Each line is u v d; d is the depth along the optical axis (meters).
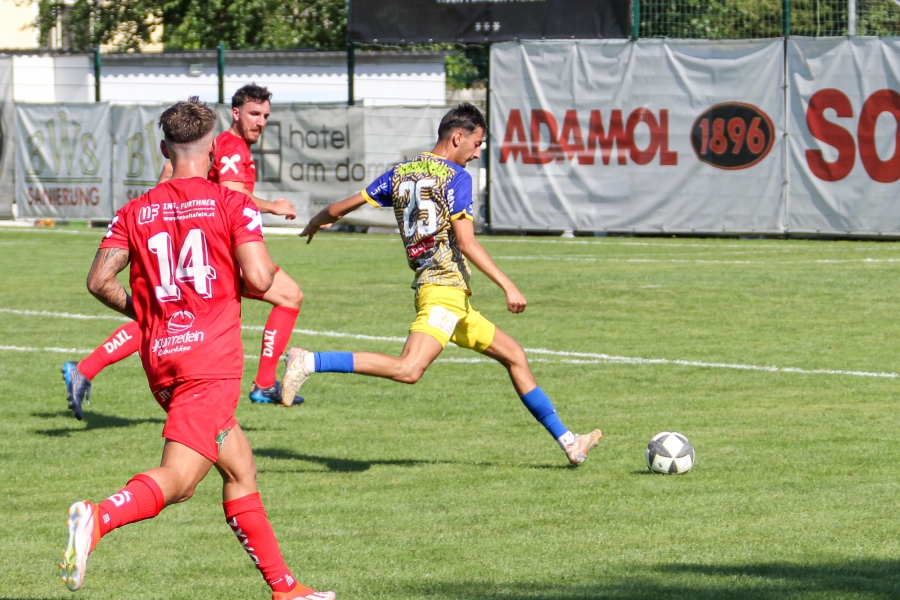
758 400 29.44
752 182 73.31
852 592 15.41
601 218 76.50
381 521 19.59
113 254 14.83
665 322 42.41
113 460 24.39
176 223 14.64
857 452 23.95
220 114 85.50
